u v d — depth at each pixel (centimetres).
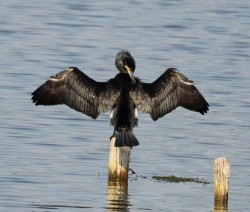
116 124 1230
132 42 2861
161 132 1962
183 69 2534
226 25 3167
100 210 1424
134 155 1781
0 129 1909
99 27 3055
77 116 2034
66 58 2609
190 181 1622
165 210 1437
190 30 3069
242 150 1852
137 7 3416
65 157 1741
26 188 1527
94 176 1622
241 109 2169
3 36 2862
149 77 2417
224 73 2506
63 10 3291
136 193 1530
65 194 1502
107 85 1253
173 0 3575
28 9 3284
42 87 1243
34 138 1859
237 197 1534
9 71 2420
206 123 2044
